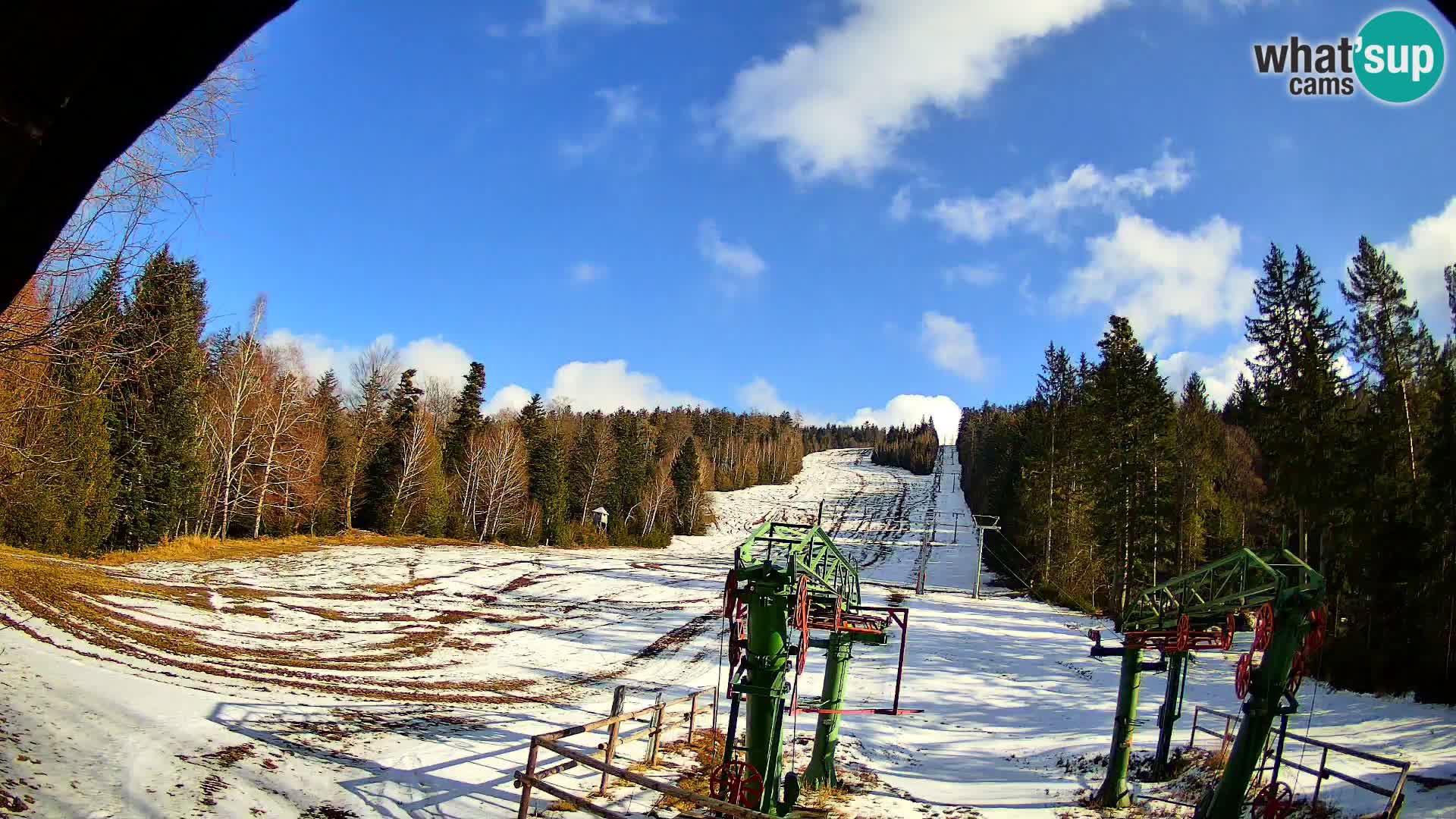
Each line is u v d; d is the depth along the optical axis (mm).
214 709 15430
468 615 39188
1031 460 63375
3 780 9297
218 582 39250
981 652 37406
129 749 11633
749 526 117562
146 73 2701
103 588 28875
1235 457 64188
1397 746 19109
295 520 62625
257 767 12500
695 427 176375
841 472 183750
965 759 22219
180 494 47594
